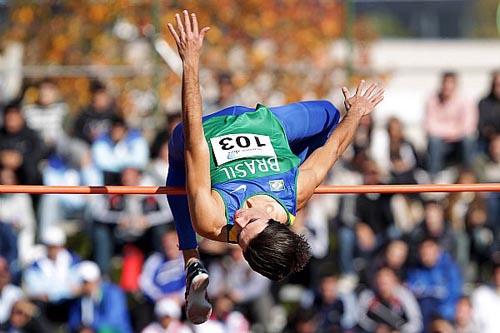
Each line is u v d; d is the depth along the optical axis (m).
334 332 31.12
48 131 35.31
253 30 41.06
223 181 17.84
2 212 33.28
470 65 55.06
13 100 35.28
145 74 37.16
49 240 31.28
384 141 40.09
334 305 31.38
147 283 31.38
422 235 32.22
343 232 33.19
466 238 33.59
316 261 32.69
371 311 31.27
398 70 38.81
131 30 41.00
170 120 33.06
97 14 40.31
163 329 30.42
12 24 41.44
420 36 67.62
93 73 37.06
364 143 34.69
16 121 33.03
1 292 30.78
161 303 30.53
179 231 19.38
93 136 34.03
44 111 35.38
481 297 31.73
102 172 33.06
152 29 37.72
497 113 35.44
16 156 32.91
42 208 33.38
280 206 17.81
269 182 17.94
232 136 18.47
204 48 40.38
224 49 40.66
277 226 17.03
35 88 37.44
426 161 35.38
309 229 32.69
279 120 19.30
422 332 31.34
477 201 33.81
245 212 17.23
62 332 31.73
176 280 31.31
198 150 17.38
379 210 33.47
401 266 31.98
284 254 16.88
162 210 32.50
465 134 35.56
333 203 36.50
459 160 35.56
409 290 31.80
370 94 19.33
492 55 55.31
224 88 34.91
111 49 40.91
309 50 41.38
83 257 33.00
